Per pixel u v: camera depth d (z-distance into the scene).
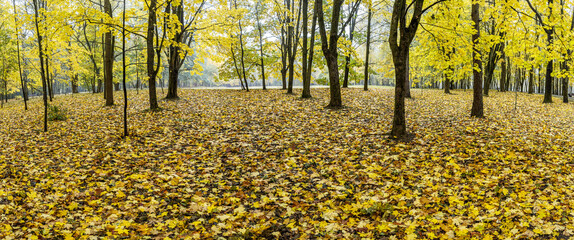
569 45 7.89
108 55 15.63
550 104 17.25
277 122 10.89
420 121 11.00
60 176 6.39
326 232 4.05
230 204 5.01
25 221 4.38
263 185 5.79
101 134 9.96
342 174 6.20
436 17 10.16
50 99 20.95
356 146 7.96
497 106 15.56
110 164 7.12
